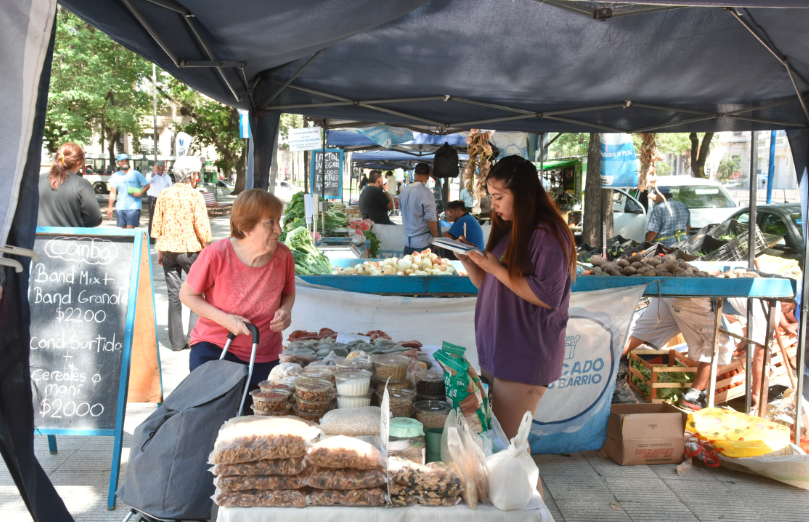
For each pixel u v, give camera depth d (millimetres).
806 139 4395
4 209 1611
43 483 2012
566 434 4082
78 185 5281
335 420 2047
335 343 3156
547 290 2553
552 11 3395
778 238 6039
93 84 22844
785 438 3891
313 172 9719
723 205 11922
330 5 2635
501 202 2645
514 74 4254
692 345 4855
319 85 4559
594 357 4086
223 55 3248
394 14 2830
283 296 3125
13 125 1590
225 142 31281
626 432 3980
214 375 2475
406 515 1782
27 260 1794
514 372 2693
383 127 8133
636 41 3711
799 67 3791
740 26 3469
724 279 4297
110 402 3391
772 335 4371
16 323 1814
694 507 3451
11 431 1843
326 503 1786
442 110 5141
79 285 3467
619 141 7820
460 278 4594
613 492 3625
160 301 8633
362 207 11906
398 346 3062
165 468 2240
